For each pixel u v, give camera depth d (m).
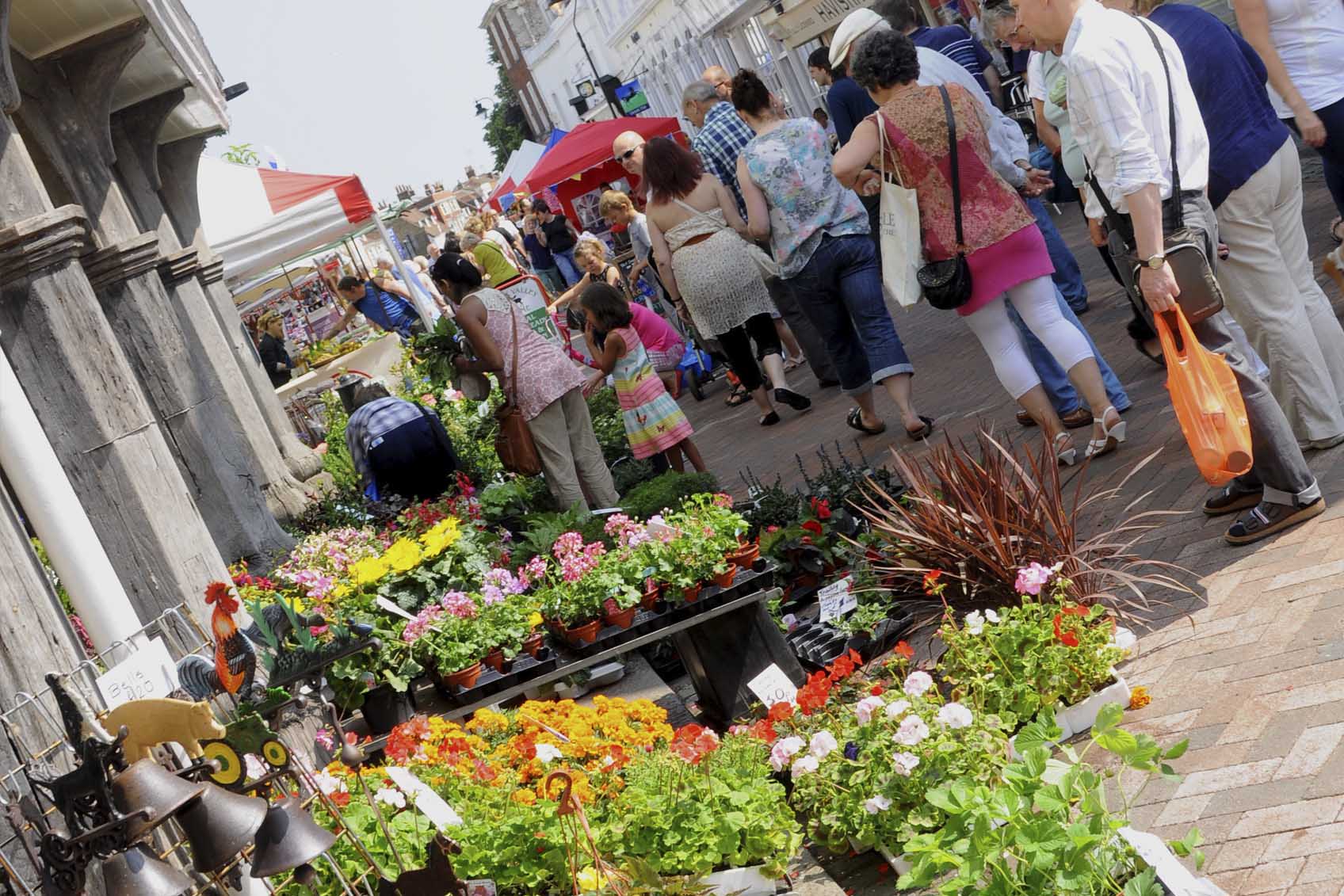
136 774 2.86
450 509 8.26
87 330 5.80
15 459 4.78
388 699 5.61
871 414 9.05
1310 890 3.09
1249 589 4.64
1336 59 6.07
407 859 3.94
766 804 4.14
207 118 13.31
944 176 6.28
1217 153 5.12
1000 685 4.32
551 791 4.02
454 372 9.38
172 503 5.96
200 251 13.34
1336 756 3.52
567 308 14.52
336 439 13.05
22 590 4.18
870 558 5.64
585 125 19.67
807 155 8.42
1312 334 5.33
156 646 3.75
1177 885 3.03
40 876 3.02
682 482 7.93
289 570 7.12
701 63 39.81
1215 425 4.62
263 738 3.25
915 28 9.09
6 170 5.77
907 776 3.93
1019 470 5.04
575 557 5.72
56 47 9.55
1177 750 3.25
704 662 5.70
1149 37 4.80
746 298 10.66
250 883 3.76
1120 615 4.78
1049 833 3.07
